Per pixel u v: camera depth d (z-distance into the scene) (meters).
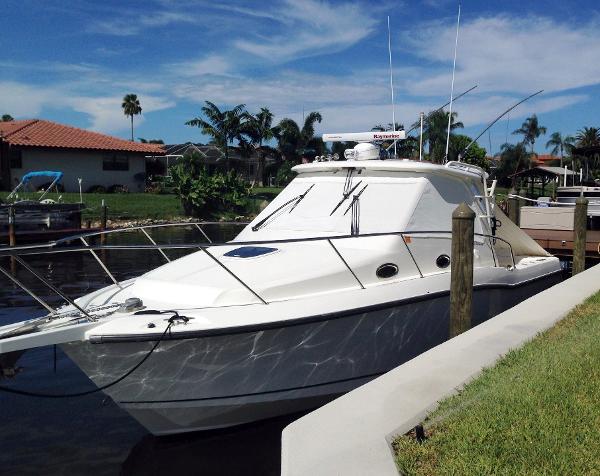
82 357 5.09
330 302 5.71
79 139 38.06
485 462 2.98
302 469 2.92
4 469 5.16
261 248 6.69
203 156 52.47
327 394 5.90
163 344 5.01
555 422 3.36
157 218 31.12
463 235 6.36
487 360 4.56
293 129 49.03
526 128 54.25
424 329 6.55
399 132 8.20
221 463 5.33
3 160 34.53
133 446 5.61
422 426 3.32
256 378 5.46
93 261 16.64
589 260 14.12
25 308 10.76
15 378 7.21
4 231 19.94
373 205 7.08
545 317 6.02
